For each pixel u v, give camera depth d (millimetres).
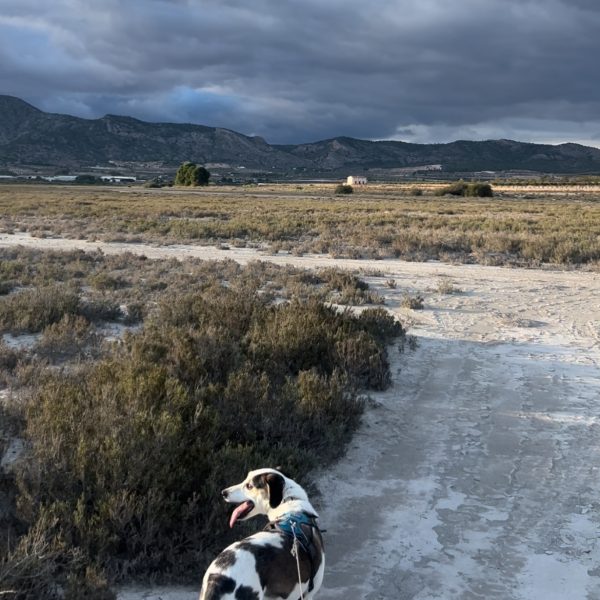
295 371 10844
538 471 8086
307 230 40625
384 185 188500
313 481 7547
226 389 8367
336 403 8773
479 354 13406
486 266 26922
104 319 15250
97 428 6637
